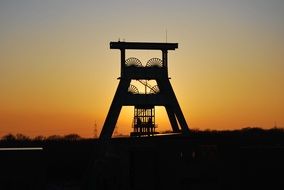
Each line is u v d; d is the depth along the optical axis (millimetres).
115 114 61625
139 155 46250
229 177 41625
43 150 43875
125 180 47531
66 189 60969
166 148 43062
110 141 54812
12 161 43094
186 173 42000
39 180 43375
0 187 42812
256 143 44781
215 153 42156
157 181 44062
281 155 41656
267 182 41375
